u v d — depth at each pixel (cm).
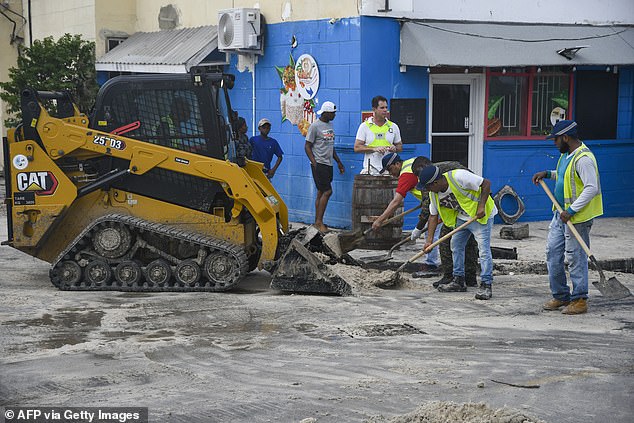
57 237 2052
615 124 3241
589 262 2327
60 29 4053
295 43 2950
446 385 1293
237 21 3045
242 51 3097
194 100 2006
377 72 2734
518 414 1102
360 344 1520
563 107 3119
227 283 1948
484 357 1442
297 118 2975
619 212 3247
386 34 2738
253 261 2125
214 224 2003
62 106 2105
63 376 1337
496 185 2988
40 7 4244
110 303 1848
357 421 1143
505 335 1583
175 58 3200
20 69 3456
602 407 1204
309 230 2141
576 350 1485
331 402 1217
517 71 3003
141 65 3344
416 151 2806
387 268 2220
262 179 2203
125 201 2028
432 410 1120
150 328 1634
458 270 1967
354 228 2498
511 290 2006
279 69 3036
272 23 3045
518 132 3042
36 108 2000
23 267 2300
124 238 1975
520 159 3020
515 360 1426
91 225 1978
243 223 2005
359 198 2480
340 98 2792
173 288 1962
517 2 2930
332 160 2784
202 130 2009
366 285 1998
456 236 1947
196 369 1377
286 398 1234
